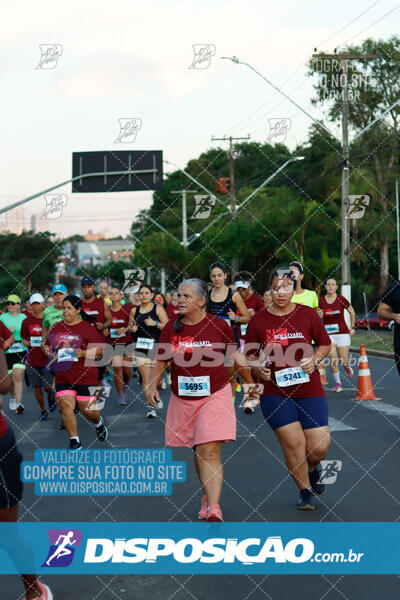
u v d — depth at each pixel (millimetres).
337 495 5492
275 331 5195
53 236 84375
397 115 42562
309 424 5156
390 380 13680
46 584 3977
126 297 25547
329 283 11844
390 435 7871
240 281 10570
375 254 46719
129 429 8984
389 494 5465
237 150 68062
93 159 21609
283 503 5352
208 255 41625
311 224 38719
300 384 5152
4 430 3451
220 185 39469
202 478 4801
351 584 3844
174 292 14000
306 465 5172
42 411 10227
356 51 40938
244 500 5473
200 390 4922
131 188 21578
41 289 83000
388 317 7879
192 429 5023
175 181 78438
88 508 5434
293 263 10102
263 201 43406
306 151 54188
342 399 10844
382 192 43688
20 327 11039
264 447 7480
